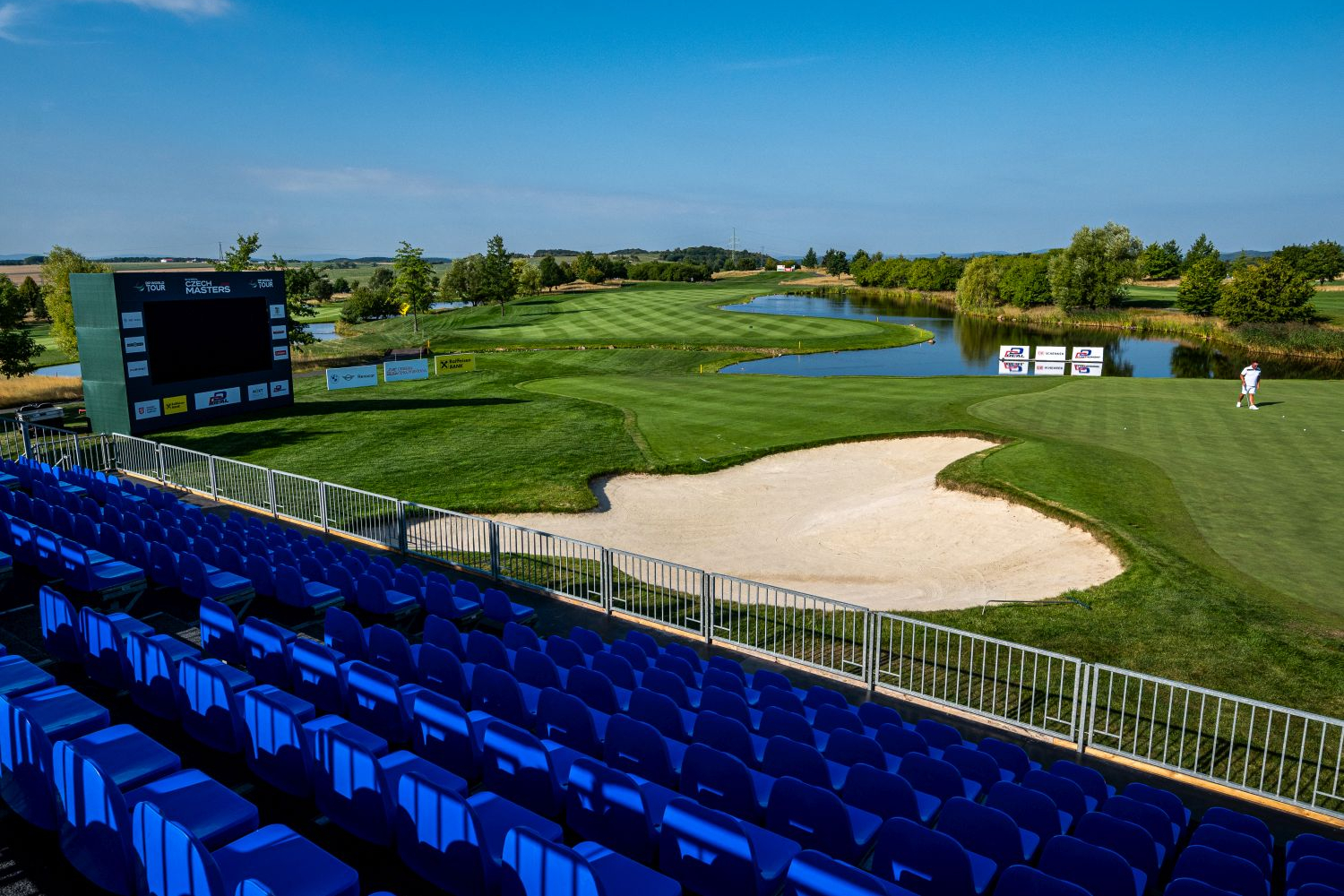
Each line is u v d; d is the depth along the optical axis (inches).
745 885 212.7
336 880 195.5
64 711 272.1
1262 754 384.5
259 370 1337.4
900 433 1082.1
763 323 3056.1
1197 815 329.1
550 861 187.0
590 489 887.7
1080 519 719.1
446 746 282.5
